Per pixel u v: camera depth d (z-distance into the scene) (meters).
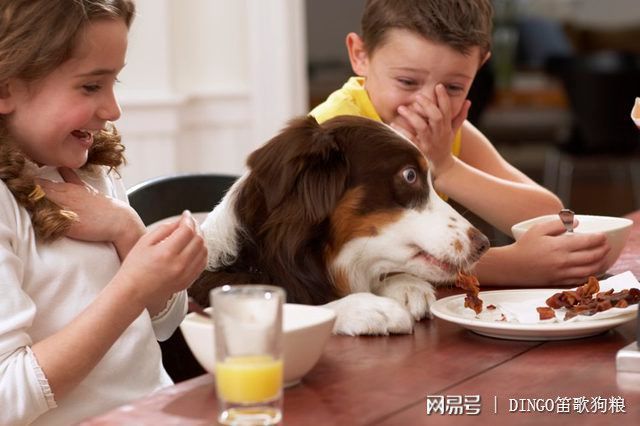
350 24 10.12
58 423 1.99
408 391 1.63
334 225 2.17
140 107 5.61
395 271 2.25
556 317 1.96
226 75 5.97
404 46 2.69
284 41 5.97
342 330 1.97
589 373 1.70
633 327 1.99
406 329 1.97
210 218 2.33
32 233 2.02
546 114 11.98
